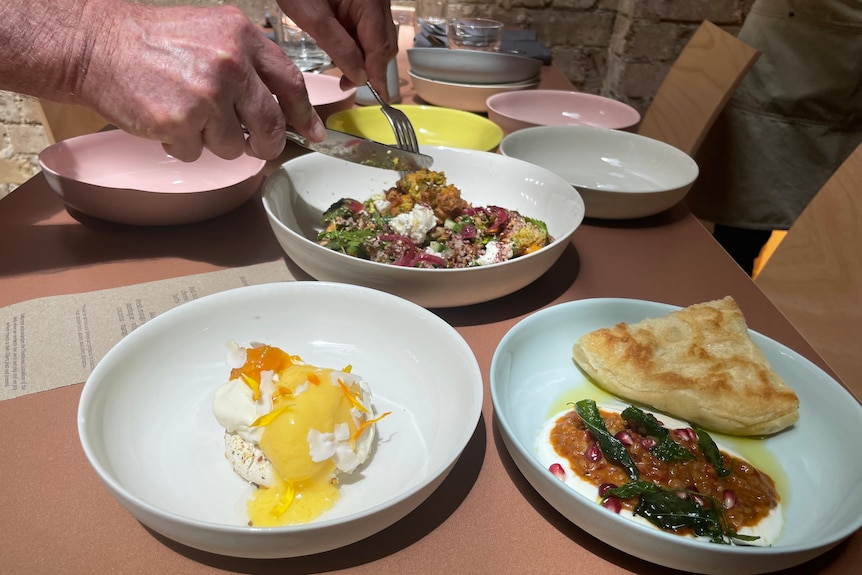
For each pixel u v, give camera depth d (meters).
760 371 0.67
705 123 1.56
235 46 0.71
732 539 0.51
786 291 1.07
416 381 0.66
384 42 1.06
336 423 0.54
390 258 0.86
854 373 0.86
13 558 0.47
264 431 0.53
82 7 0.67
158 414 0.59
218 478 0.55
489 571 0.50
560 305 0.75
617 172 1.25
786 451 0.63
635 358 0.68
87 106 0.74
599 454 0.58
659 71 2.48
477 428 0.64
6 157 2.34
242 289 0.68
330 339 0.70
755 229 1.98
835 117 1.76
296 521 0.51
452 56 1.55
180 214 0.91
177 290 0.82
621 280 0.94
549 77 1.91
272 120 0.78
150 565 0.48
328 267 0.77
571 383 0.70
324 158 1.02
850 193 1.00
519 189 1.03
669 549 0.46
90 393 0.53
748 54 1.54
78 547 0.49
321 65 1.69
